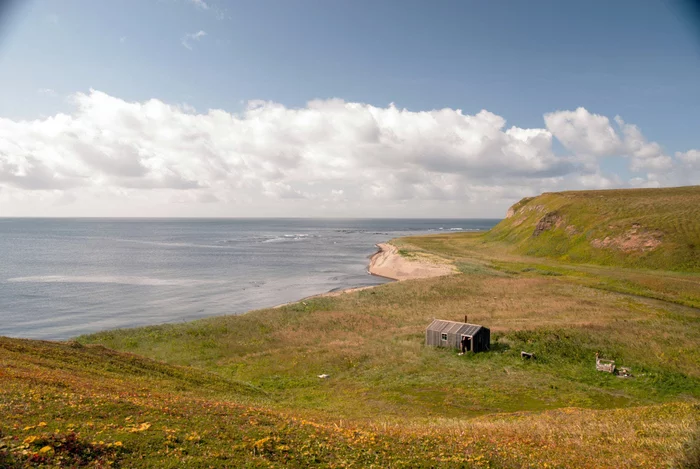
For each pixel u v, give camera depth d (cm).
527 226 14025
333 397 3103
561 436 1862
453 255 12338
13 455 978
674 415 2206
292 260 14525
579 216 11606
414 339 4600
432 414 2683
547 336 4300
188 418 1570
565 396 3064
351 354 4147
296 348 4394
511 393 3130
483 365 3797
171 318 6638
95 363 2877
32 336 5594
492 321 5144
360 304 6341
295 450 1358
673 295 6250
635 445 1717
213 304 7662
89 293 8494
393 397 3067
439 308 6034
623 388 3262
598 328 4497
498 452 1554
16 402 1459
